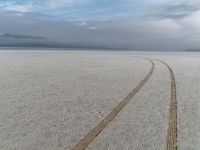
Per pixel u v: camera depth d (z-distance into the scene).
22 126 6.78
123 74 17.17
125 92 11.19
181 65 24.31
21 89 11.74
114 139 5.94
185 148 5.45
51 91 11.33
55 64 24.84
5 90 11.48
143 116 7.70
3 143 5.70
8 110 8.26
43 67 21.66
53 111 8.20
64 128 6.64
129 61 30.19
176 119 7.38
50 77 15.60
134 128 6.66
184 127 6.71
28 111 8.16
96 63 26.50
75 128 6.65
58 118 7.47
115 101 9.55
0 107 8.61
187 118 7.47
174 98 10.05
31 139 5.93
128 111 8.24
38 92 11.10
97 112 8.11
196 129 6.55
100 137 6.05
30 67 21.61
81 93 10.93
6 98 9.91
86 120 7.30
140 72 18.34
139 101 9.56
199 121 7.20
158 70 19.70
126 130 6.52
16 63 25.75
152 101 9.56
